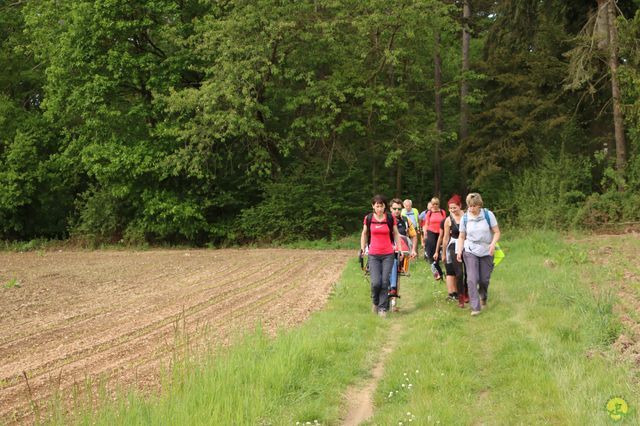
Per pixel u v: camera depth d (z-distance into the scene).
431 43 24.77
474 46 33.97
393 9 21.66
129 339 7.74
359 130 23.33
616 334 6.21
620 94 19.66
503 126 22.95
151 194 24.53
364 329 7.72
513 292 9.51
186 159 22.31
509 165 22.91
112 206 25.69
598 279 9.70
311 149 25.09
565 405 4.54
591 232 19.61
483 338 7.10
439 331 7.34
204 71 23.62
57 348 7.43
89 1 23.33
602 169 22.70
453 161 24.94
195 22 22.98
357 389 5.59
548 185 21.19
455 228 9.27
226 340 7.31
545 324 7.02
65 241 27.23
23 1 28.75
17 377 6.24
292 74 22.38
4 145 28.59
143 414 4.56
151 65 23.34
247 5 22.00
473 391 5.28
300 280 12.78
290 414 4.79
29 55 30.12
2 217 28.17
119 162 23.27
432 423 4.44
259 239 24.31
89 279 14.14
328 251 20.80
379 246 8.81
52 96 24.72
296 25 22.42
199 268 16.06
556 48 23.16
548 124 21.47
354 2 22.20
